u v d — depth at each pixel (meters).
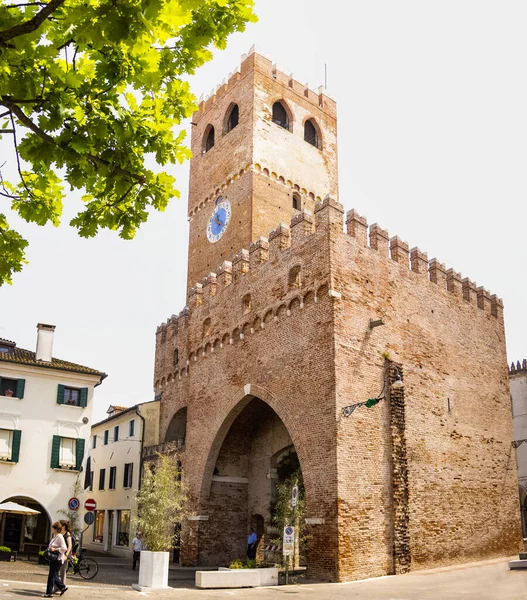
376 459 30.58
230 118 53.59
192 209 54.38
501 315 43.62
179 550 40.66
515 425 56.59
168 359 47.97
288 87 53.03
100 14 6.91
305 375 31.97
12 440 41.00
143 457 47.72
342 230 33.19
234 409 37.31
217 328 40.47
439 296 38.41
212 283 42.34
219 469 39.06
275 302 35.34
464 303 40.38
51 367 43.06
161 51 9.23
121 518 51.31
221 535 38.03
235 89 52.66
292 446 37.34
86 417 43.62
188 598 22.14
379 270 34.59
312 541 29.00
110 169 9.26
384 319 33.78
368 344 32.38
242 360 37.25
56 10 7.63
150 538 30.95
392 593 22.80
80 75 8.05
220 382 38.94
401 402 32.66
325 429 29.89
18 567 32.91
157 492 32.03
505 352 42.84
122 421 53.69
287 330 34.03
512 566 28.44
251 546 36.28
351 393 30.59
